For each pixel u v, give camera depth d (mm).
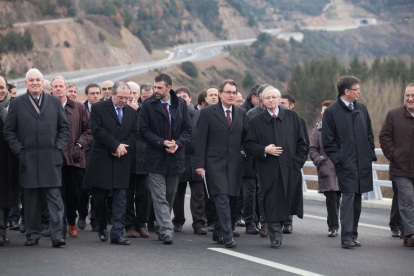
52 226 10102
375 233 12125
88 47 152000
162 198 10859
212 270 8180
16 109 10156
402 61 97812
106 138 10602
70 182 11492
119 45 168875
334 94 103562
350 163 10281
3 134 10234
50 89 13422
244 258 9125
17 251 9609
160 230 10766
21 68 126188
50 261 8750
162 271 8086
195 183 12445
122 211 10719
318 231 12469
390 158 10820
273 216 10250
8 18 139750
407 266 8688
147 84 13023
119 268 8266
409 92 10703
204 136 10625
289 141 10391
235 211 11070
